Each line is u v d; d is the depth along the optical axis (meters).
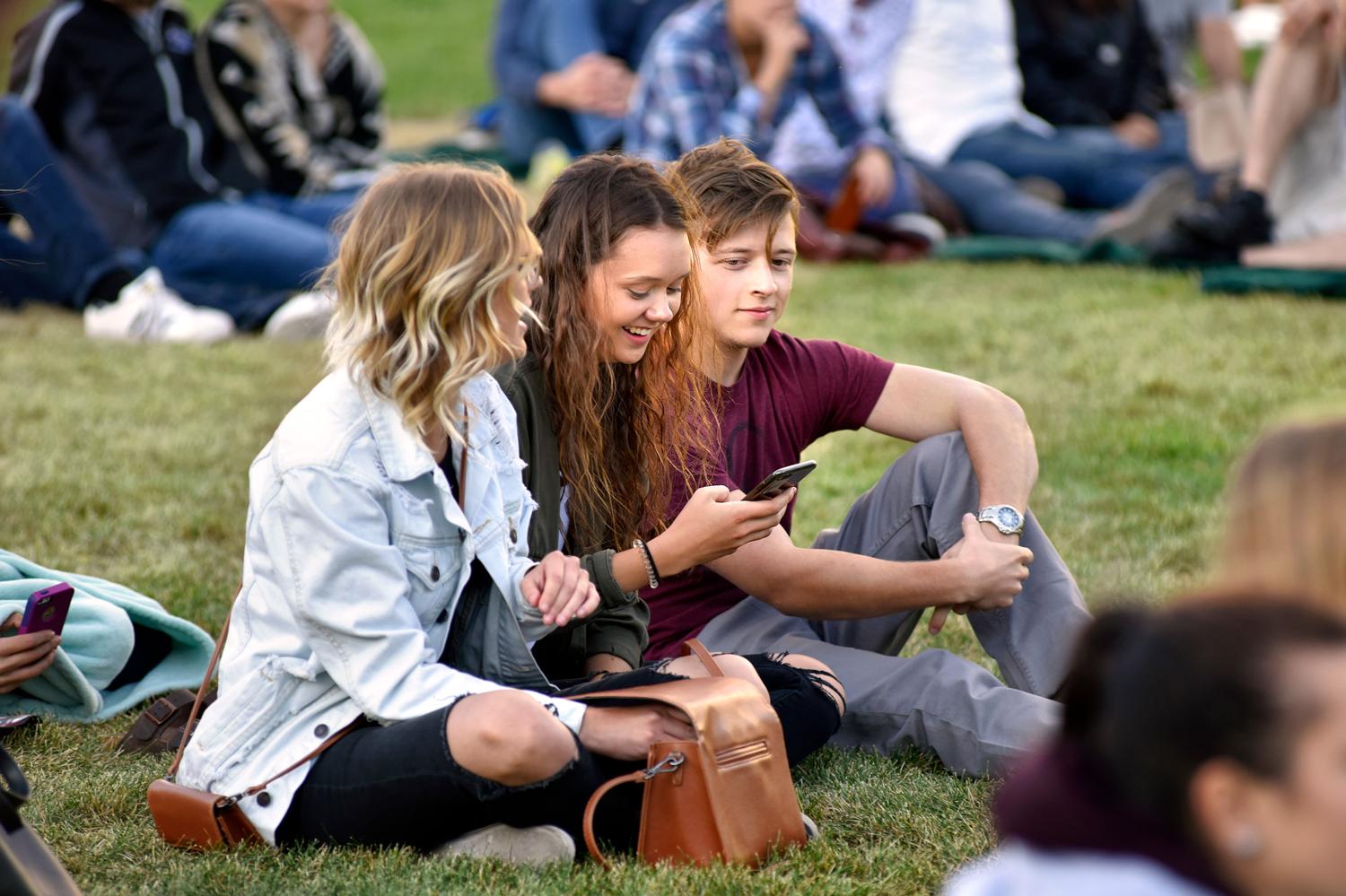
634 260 6.94
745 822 6.16
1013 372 16.38
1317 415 3.72
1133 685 3.32
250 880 6.02
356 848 6.29
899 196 23.11
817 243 22.55
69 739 7.88
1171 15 27.66
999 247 22.80
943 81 24.47
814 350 8.23
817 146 22.66
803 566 7.62
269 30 19.97
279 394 16.09
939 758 7.48
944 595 7.57
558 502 7.21
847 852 6.39
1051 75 25.47
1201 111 22.11
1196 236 20.83
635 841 6.48
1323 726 3.14
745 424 7.92
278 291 19.08
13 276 19.61
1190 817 3.32
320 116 20.42
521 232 6.12
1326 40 19.75
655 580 7.06
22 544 11.16
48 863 5.28
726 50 20.98
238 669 6.39
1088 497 12.38
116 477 12.88
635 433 7.44
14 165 18.73
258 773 6.30
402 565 6.21
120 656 8.23
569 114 26.09
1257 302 19.33
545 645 7.33
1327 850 3.19
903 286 20.92
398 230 6.02
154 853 6.42
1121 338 17.73
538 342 7.17
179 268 19.12
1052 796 3.47
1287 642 3.20
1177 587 10.13
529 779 5.96
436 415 6.25
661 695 6.24
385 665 6.12
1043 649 7.75
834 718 7.17
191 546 11.33
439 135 34.72
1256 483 3.66
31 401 15.38
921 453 8.16
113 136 19.14
